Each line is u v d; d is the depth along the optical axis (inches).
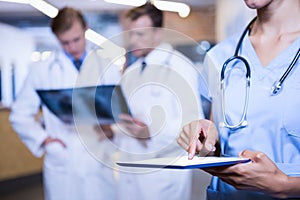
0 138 153.4
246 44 41.4
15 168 157.4
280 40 39.2
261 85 38.3
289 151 36.8
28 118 83.6
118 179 73.4
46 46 188.4
